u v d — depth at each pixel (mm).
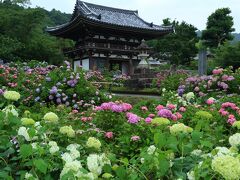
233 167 2068
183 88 10000
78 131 3967
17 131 2936
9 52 35312
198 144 2885
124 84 21812
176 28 57688
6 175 2266
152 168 2502
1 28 42844
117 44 37188
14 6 50062
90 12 35281
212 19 59281
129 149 3818
